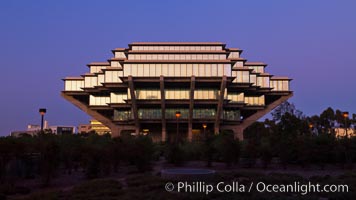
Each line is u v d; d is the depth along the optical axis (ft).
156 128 312.50
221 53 301.43
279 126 173.37
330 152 92.99
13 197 50.75
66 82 325.01
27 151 69.62
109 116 341.00
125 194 47.91
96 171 75.56
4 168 63.26
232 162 99.55
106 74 298.97
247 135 332.19
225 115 305.12
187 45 322.96
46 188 61.77
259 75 320.91
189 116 282.36
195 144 123.24
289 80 325.21
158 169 91.66
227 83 285.23
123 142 90.02
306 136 105.29
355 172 71.87
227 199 43.42
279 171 85.35
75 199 45.34
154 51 301.22
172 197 43.91
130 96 289.12
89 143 92.48
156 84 285.23
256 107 320.09
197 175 60.59
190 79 274.36
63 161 81.92
